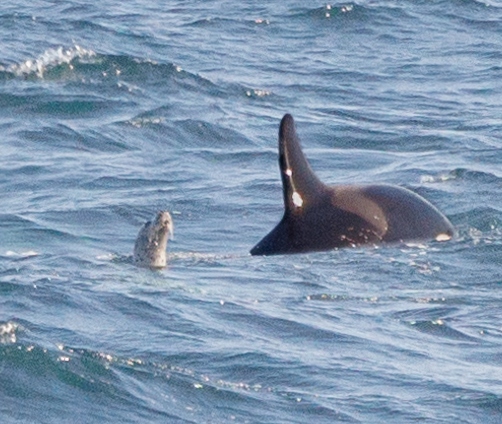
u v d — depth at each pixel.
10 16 102.25
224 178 64.75
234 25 104.31
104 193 61.97
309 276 45.78
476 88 87.69
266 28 103.62
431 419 33.97
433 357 38.53
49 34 96.94
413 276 46.19
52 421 33.34
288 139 48.97
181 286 44.06
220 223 56.25
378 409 34.47
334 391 35.56
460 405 34.88
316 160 68.69
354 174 65.81
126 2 113.19
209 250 52.16
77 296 41.81
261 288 44.41
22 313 40.06
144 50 94.75
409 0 111.25
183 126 75.12
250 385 35.78
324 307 42.56
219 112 79.00
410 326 41.25
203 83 85.62
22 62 87.44
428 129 75.81
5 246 52.81
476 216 55.66
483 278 46.38
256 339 39.16
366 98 84.31
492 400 35.12
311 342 39.25
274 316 41.25
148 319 40.31
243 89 85.00
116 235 55.03
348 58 96.00
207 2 112.88
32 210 58.38
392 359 38.16
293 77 89.50
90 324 39.56
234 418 33.94
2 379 34.94
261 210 58.28
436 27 105.31
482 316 42.31
